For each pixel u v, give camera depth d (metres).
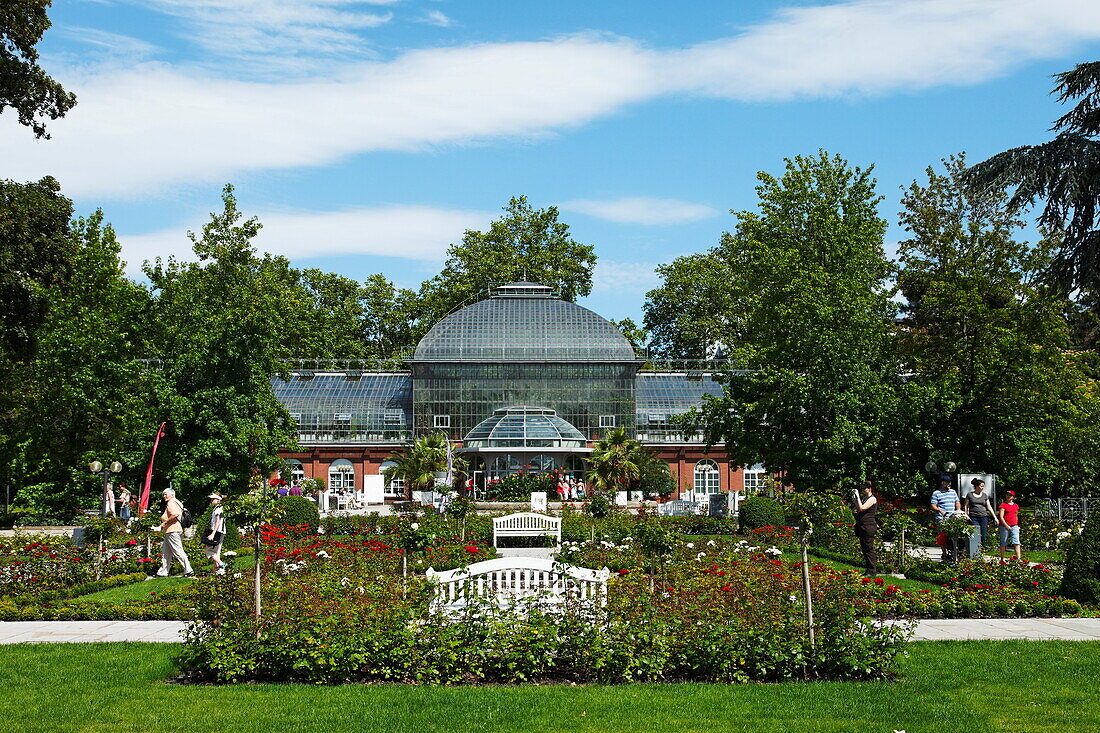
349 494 74.94
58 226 41.41
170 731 12.27
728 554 30.92
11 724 12.55
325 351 96.44
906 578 28.81
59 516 56.56
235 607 15.89
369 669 15.00
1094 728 12.34
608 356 87.31
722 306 103.31
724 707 13.27
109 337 51.34
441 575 16.50
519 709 13.15
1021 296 49.47
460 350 87.00
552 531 38.62
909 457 45.19
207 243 64.81
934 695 13.90
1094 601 22.83
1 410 51.69
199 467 48.97
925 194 66.88
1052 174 43.97
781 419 45.53
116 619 21.66
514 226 112.31
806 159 59.44
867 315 44.81
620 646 14.93
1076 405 47.59
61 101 39.06
